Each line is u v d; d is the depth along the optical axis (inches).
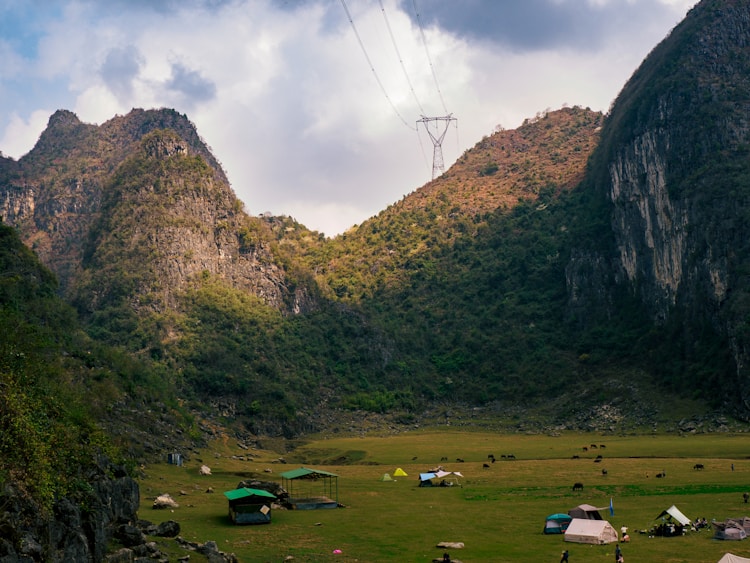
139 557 2388.0
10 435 2084.2
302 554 2979.8
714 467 5556.1
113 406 6250.0
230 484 5059.1
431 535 3395.7
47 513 2009.1
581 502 4284.0
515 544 3166.8
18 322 3240.7
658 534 3277.6
